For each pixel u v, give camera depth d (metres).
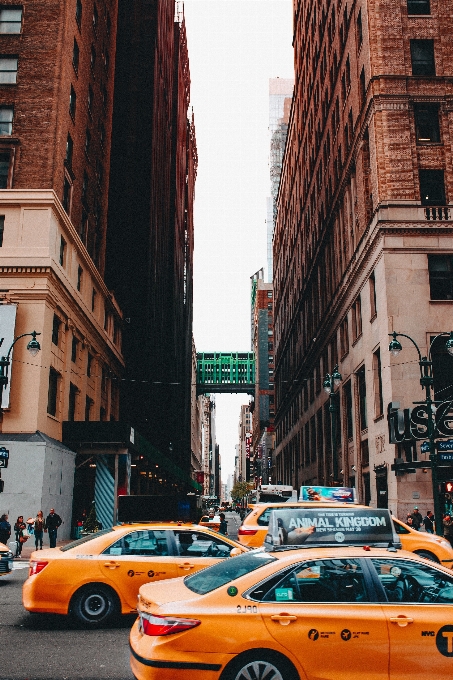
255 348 159.25
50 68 34.38
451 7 34.44
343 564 6.46
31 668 7.90
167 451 77.44
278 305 98.50
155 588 6.84
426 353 29.59
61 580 10.06
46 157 33.03
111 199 59.06
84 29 41.16
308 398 61.91
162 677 5.76
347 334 41.72
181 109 103.56
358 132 37.06
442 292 30.75
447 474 27.83
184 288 110.50
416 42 34.28
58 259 33.81
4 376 24.20
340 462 43.88
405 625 6.09
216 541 10.66
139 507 19.23
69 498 33.38
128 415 55.78
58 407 34.47
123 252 58.41
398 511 27.56
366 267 34.75
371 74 33.56
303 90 66.88
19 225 31.84
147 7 66.25
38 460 28.73
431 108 33.41
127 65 62.91
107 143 50.38
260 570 6.38
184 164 113.25
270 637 5.89
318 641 5.95
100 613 10.08
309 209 61.25
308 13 63.12
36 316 30.86
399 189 31.72
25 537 25.00
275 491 34.53
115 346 52.44
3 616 11.09
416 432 26.81
